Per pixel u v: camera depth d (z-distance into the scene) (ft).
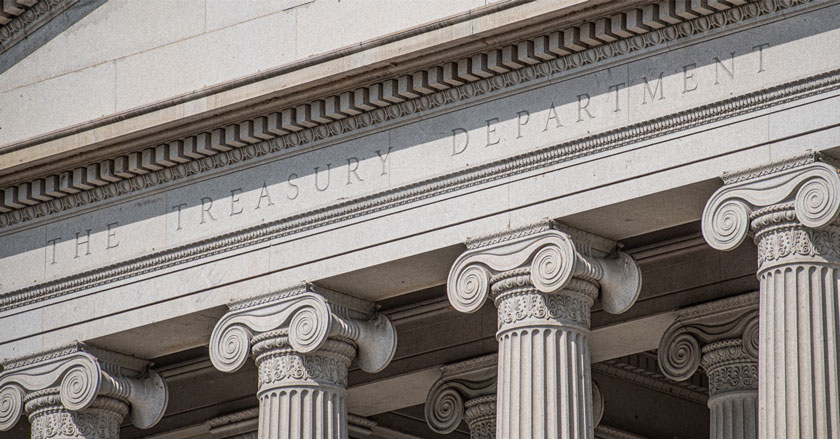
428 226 149.28
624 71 141.59
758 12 135.44
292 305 154.81
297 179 157.48
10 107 175.73
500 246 144.97
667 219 142.82
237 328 157.28
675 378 158.40
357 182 153.79
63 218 171.22
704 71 137.59
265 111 157.28
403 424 185.57
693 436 189.67
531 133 145.18
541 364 141.59
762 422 130.82
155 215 165.27
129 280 165.48
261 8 162.20
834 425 128.36
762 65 134.92
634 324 161.79
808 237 131.34
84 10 173.58
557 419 140.46
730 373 154.92
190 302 161.07
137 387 168.14
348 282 154.92
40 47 175.52
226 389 180.75
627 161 140.15
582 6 139.95
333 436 153.28
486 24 144.15
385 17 154.10
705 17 137.59
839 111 131.13
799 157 131.95
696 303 157.99
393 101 151.74
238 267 159.12
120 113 163.32
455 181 148.46
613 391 182.09
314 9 158.61
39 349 168.96
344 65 151.53
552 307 142.72
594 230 145.07
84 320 167.12
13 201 172.35
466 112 149.28
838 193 129.70
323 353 154.40
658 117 138.82
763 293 132.57
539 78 145.59
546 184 143.95
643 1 138.21
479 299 144.77
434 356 170.81
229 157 161.38
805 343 129.70
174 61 166.50
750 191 133.69
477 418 167.32
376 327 157.48
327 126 155.84
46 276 170.50
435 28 146.72
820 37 132.77
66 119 171.94
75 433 165.58
